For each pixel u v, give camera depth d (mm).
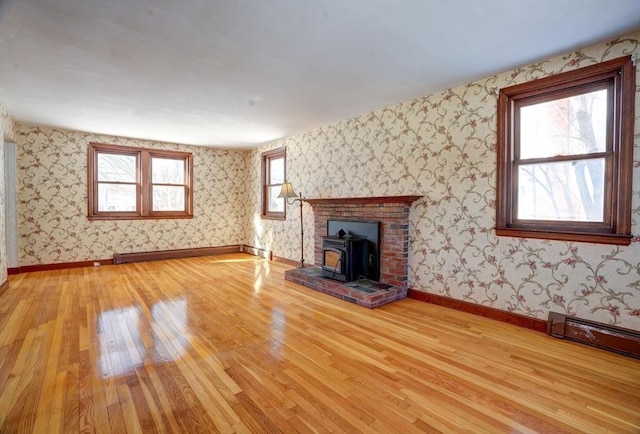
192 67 2752
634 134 2230
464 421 1557
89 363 2105
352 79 3025
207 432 1477
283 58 2586
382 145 3926
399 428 1508
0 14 1968
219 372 2002
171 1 1848
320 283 3857
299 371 2018
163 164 6125
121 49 2432
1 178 3760
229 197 6887
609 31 2197
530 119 2799
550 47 2418
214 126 4820
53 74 2889
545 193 2719
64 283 4199
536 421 1559
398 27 2139
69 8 1908
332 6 1904
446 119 3277
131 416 1583
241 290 3908
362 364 2109
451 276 3262
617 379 1934
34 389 1806
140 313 3070
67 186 5109
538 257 2680
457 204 3203
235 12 1960
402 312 3135
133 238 5750
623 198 2275
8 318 2920
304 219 5301
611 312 2336
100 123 4629
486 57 2580
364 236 3982
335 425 1526
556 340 2494
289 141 5570
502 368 2062
